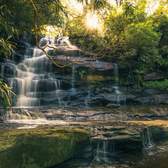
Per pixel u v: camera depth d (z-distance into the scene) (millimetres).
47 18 7371
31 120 11570
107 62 16797
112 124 10828
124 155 9055
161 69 17906
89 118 12195
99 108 13969
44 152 7484
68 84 15664
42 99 15195
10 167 6562
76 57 16844
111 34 8430
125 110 13594
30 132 8820
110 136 9281
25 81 15555
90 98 14992
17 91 15344
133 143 9234
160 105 14953
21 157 6969
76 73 16016
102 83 16062
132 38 15891
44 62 16547
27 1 7219
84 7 6801
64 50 17234
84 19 7734
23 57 17156
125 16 7863
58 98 15242
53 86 15602
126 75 16859
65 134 8664
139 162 8539
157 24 19281
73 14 7402
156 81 17031
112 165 8281
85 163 8258
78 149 8383
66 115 12273
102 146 8922
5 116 11633
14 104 14461
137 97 15398
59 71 16078
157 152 9492
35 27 7117
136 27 16141
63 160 7781
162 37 19453
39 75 16141
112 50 8773
